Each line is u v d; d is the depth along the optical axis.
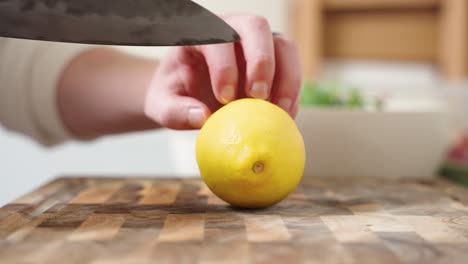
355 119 0.58
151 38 0.43
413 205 0.47
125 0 0.44
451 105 1.12
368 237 0.39
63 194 0.50
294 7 1.13
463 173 0.68
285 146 0.43
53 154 1.09
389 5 1.09
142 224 0.42
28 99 0.63
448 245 0.38
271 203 0.44
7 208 0.45
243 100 0.44
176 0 0.45
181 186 0.53
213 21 0.44
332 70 1.17
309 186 0.54
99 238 0.39
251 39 0.45
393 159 0.59
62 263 0.35
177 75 0.50
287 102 0.47
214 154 0.43
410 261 0.36
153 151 1.10
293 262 0.36
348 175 0.59
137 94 0.60
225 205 0.47
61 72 0.62
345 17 1.14
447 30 1.07
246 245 0.38
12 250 0.37
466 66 1.07
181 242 0.38
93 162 1.10
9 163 1.09
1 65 0.63
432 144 0.59
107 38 0.43
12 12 0.43
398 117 0.58
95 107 0.62
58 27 0.43
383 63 1.15
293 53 0.47
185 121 0.47
